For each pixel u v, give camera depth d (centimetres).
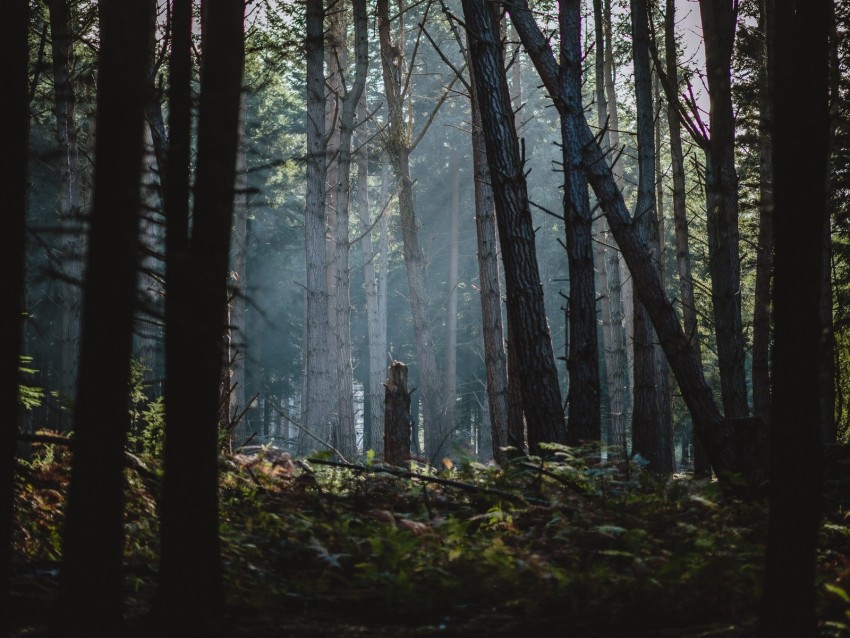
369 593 568
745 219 2622
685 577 563
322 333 2120
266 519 690
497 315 1761
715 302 1538
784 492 397
